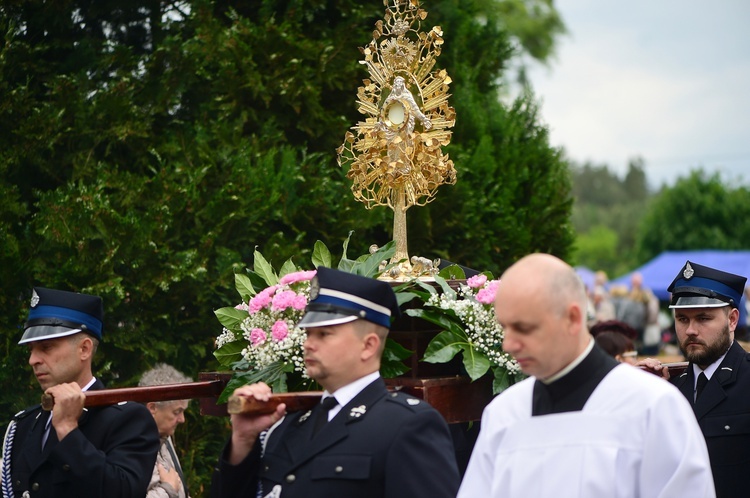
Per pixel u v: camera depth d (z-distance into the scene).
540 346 2.72
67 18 6.28
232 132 6.14
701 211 32.44
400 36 4.32
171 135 6.19
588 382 2.78
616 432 2.70
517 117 7.33
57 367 3.95
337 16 6.70
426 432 3.09
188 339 5.92
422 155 4.21
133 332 5.76
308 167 6.19
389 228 6.44
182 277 5.65
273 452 3.23
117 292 5.47
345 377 3.16
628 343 6.04
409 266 4.11
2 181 5.76
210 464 6.06
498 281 3.80
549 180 7.21
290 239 6.16
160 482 4.53
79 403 3.61
